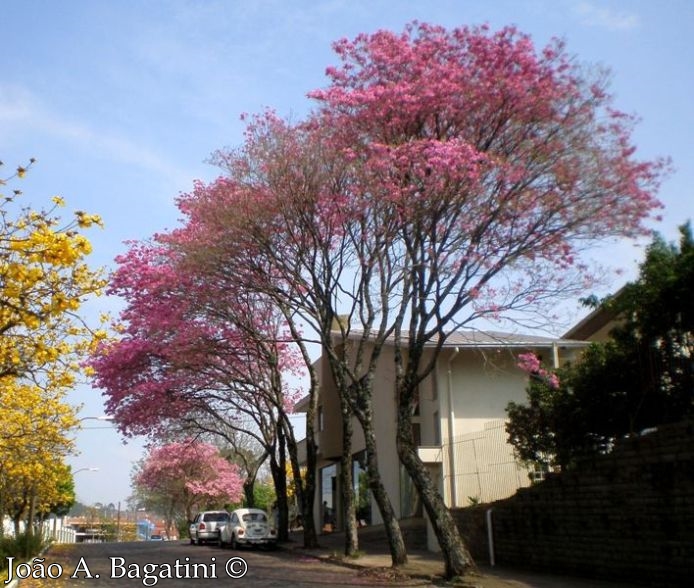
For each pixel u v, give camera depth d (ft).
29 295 30.91
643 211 53.31
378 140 57.41
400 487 91.81
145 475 185.06
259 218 62.95
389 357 96.07
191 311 80.59
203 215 67.51
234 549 100.42
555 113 54.19
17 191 29.94
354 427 112.98
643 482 45.55
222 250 65.98
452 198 53.11
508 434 66.85
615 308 55.62
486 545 62.85
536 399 60.23
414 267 56.08
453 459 76.54
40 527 102.37
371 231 61.26
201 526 118.21
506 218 54.03
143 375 91.97
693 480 41.68
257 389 99.91
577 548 51.29
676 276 47.75
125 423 95.50
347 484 75.82
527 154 54.49
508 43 55.47
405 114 55.67
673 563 42.75
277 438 108.68
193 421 105.70
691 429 42.24
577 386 56.13
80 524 294.25
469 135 55.93
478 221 54.03
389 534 62.03
